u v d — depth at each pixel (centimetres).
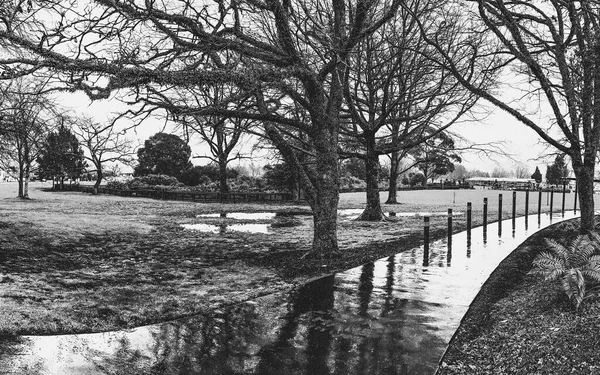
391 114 2720
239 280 1053
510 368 548
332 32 1252
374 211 2450
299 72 1195
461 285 927
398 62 2164
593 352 525
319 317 744
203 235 1825
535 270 812
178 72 1082
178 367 575
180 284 1013
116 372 561
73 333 694
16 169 4662
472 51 2130
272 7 1161
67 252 1356
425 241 1216
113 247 1490
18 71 1016
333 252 1315
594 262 740
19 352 615
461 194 5675
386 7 1753
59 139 4441
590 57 1117
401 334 664
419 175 8875
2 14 1020
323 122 1295
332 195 1322
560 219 2198
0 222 1772
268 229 2062
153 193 4750
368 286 928
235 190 5200
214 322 732
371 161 2447
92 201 3991
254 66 1194
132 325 734
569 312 661
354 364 572
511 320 700
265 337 665
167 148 6469
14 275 1034
